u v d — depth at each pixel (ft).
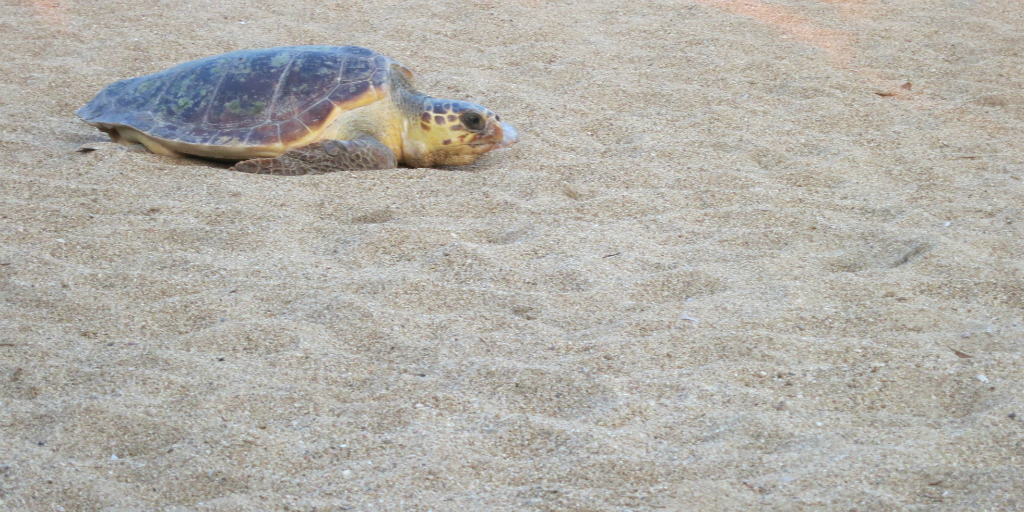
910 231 12.32
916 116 17.52
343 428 8.24
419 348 9.59
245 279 11.05
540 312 10.37
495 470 7.67
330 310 10.28
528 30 22.53
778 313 10.18
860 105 18.10
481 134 15.24
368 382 9.01
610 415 8.38
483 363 9.26
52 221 12.39
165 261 11.44
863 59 20.85
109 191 13.39
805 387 8.80
